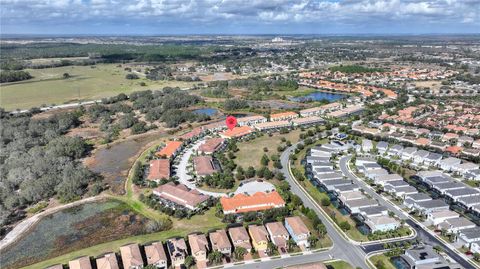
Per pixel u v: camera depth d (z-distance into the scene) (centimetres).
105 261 10850
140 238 12738
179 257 11144
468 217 13700
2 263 11806
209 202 14888
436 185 15762
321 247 11988
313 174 17625
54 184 16550
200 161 18612
